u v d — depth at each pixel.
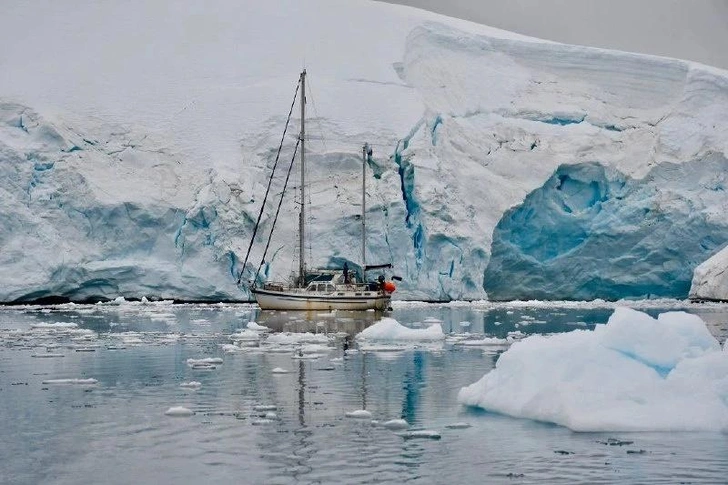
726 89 87.75
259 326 44.56
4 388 25.72
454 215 75.56
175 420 20.91
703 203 79.94
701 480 15.67
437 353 35.03
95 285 69.44
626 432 19.16
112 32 87.31
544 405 20.45
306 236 75.19
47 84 78.94
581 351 21.11
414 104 83.00
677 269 80.62
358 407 22.61
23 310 61.97
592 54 90.75
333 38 89.69
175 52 85.62
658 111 87.81
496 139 82.62
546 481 15.64
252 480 15.79
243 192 72.44
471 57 90.56
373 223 75.38
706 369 20.36
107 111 77.19
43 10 89.25
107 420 20.92
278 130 78.81
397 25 93.44
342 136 79.12
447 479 15.79
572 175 82.25
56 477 16.11
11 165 68.19
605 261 81.31
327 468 16.52
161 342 39.09
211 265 70.44
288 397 24.09
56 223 68.44
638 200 80.75
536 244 82.12
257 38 88.88
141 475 16.17
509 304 73.75
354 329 47.19
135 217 70.19
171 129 77.38
